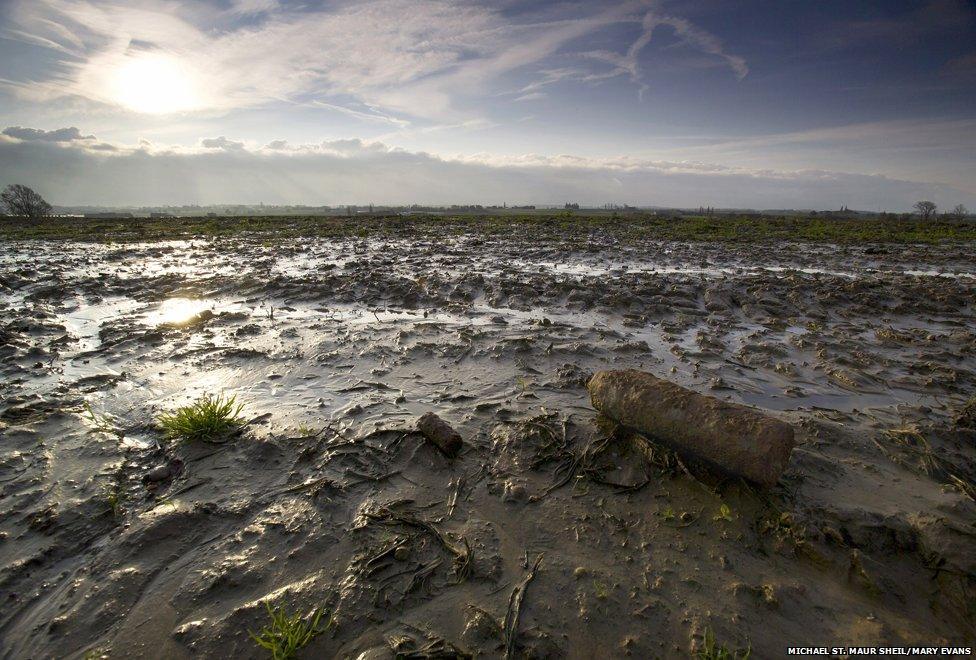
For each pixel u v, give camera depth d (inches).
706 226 1172.5
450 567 114.2
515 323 310.5
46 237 968.9
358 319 325.4
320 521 128.3
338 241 847.7
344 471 149.1
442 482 145.0
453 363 241.0
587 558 116.7
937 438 163.3
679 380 221.6
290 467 151.9
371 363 241.9
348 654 94.2
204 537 123.7
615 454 154.3
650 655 93.0
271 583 109.7
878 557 112.7
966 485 137.7
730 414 135.5
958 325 312.3
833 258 627.2
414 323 309.6
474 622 100.3
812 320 324.5
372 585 108.8
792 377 227.1
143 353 258.2
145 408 193.8
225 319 323.9
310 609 102.9
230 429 171.3
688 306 356.8
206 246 772.0
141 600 105.6
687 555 116.5
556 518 129.9
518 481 144.3
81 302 383.6
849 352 255.9
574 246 725.9
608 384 164.2
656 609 102.3
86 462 154.7
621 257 619.2
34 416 183.3
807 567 112.7
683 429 140.5
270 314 338.0
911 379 221.6
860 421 179.3
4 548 119.3
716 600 104.0
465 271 502.6
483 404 191.0
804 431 167.9
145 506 134.7
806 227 1182.9
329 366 238.5
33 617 101.8
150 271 522.6
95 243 846.5
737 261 597.6
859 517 121.9
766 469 125.8
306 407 192.7
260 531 124.8
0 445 162.9
